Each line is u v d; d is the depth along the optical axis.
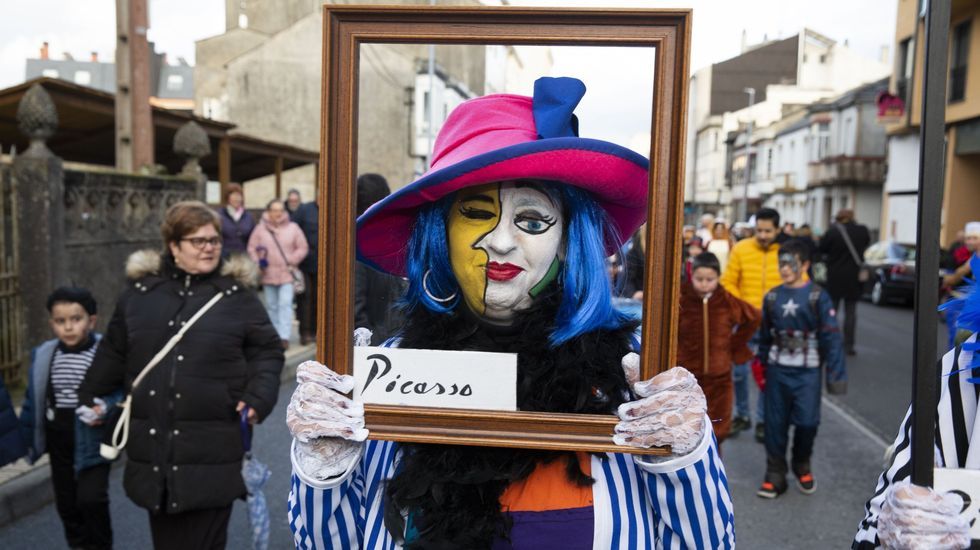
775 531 4.00
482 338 1.34
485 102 1.36
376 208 1.34
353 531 1.38
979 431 1.25
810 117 28.92
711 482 1.21
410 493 1.26
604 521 1.27
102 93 8.79
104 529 3.29
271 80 17.11
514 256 1.30
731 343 4.46
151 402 2.70
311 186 20.67
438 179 1.26
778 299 4.48
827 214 31.77
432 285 1.39
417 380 1.23
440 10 1.17
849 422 6.21
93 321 3.39
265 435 5.41
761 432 5.73
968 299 1.34
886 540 1.13
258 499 3.09
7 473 4.20
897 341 10.71
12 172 6.00
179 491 2.68
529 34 1.17
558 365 1.27
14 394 5.80
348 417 1.21
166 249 2.90
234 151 13.75
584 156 1.23
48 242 6.10
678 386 1.15
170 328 2.74
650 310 1.17
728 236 8.86
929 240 1.07
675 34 1.14
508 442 1.19
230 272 2.90
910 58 20.55
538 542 1.26
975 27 16.77
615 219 1.38
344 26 1.20
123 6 8.24
